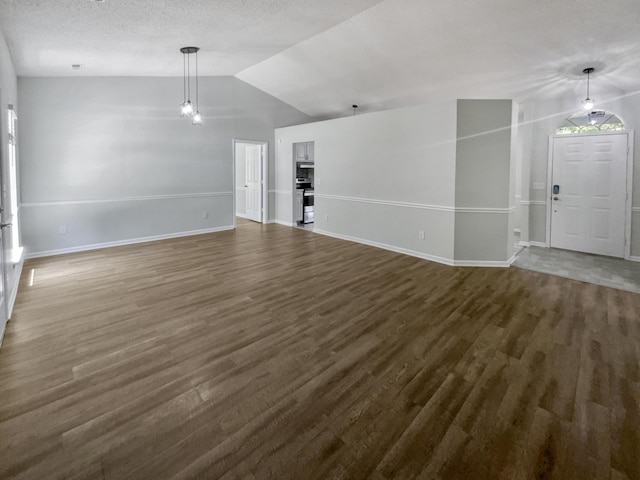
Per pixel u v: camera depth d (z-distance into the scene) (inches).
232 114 279.9
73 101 205.9
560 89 205.6
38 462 60.8
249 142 294.4
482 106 178.1
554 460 61.9
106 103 217.8
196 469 59.7
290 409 75.1
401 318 121.4
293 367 91.1
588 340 106.1
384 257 204.1
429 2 145.5
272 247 228.1
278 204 319.6
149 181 241.3
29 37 133.6
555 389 82.3
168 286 152.3
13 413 72.9
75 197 211.6
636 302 136.9
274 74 257.6
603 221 211.6
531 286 155.5
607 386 83.4
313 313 125.1
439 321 119.2
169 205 253.0
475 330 112.6
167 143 247.1
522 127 234.4
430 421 71.7
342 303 134.3
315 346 102.0
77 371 88.5
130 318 120.0
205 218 273.9
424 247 202.4
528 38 155.5
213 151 272.2
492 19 147.8
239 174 359.6
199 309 127.9
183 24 139.9
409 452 63.7
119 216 230.4
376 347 101.7
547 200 231.9
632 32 140.4
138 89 229.9
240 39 172.1
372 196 230.2
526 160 235.3
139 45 159.6
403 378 86.6
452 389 82.2
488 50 170.7
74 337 106.2
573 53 162.4
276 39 179.9
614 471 59.6
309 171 362.9
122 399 77.9
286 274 170.7
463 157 181.9
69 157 207.5
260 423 70.9
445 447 64.9
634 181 198.5
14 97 170.6
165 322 117.0
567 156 221.8
